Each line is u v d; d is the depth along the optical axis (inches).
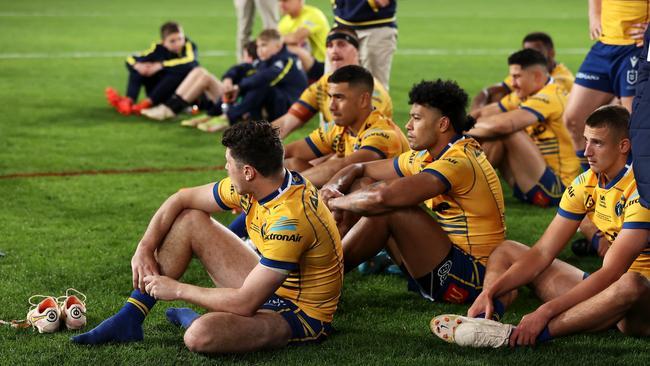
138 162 1071.6
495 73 1867.6
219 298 510.9
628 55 839.7
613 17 844.0
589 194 577.0
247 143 498.6
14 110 1370.6
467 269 605.3
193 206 557.6
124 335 542.3
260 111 1270.9
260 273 504.7
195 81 1347.2
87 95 1521.9
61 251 738.8
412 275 618.8
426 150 619.5
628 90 847.1
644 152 494.0
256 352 523.8
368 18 1162.6
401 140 735.1
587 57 876.6
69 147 1138.7
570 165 909.2
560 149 911.0
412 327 585.3
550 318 538.0
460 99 591.2
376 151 717.3
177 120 1339.8
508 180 912.3
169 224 554.3
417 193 580.7
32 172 1006.4
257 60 1327.5
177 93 1342.3
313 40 1533.0
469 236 605.3
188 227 552.1
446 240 601.9
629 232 541.3
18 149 1118.4
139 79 1375.5
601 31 867.4
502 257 594.9
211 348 512.1
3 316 592.1
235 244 555.2
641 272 572.1
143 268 542.0
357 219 634.2
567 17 3100.4
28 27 2500.0
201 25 2691.9
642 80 499.2
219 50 2165.4
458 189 593.3
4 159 1063.0
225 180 552.4
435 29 2733.8
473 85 1706.4
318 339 544.1
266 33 1273.4
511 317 610.2
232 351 517.0
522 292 659.4
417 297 645.9
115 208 876.0
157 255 554.9
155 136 1222.9
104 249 746.8
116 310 612.4
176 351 527.8
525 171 890.7
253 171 502.9
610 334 568.1
